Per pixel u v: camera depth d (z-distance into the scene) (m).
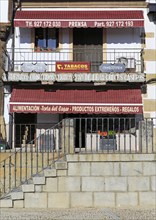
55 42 26.09
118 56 25.86
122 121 19.77
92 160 14.77
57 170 14.70
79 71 25.16
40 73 25.06
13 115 25.25
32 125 25.16
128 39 26.03
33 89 25.47
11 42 25.84
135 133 16.75
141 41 25.91
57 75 25.05
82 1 25.88
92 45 26.03
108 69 25.14
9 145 23.72
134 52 25.83
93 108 24.14
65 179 14.70
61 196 14.65
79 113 24.50
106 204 14.70
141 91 25.41
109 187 14.75
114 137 16.94
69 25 25.05
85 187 14.72
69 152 15.12
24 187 14.60
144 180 14.81
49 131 19.19
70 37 26.02
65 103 24.23
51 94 25.02
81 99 24.53
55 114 25.48
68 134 15.41
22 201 14.59
